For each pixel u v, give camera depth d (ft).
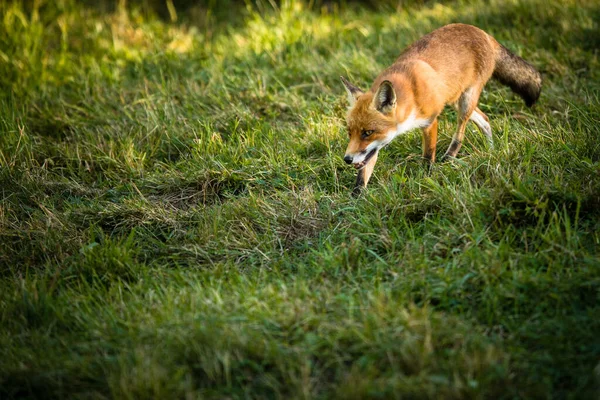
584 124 40.65
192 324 27.71
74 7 71.97
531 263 30.09
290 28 63.57
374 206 36.22
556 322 26.43
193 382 25.41
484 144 40.91
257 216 37.42
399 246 33.27
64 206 40.88
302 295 29.68
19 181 42.37
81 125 50.29
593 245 30.58
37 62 58.65
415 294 29.50
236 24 73.00
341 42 59.88
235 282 31.73
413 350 25.22
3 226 37.96
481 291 29.19
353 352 26.12
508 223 32.83
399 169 40.11
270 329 27.55
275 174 41.39
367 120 36.70
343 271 31.73
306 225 36.63
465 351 25.46
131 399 24.23
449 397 23.38
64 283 33.50
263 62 57.11
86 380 26.16
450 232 32.45
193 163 43.37
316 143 43.57
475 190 34.78
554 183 33.83
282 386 24.97
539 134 39.81
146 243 36.58
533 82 43.57
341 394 23.75
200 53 61.00
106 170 44.91
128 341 27.63
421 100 38.14
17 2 70.13
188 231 37.04
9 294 31.94
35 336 28.55
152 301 30.60
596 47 53.52
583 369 24.22
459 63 40.37
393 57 55.36
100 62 59.72
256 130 45.42
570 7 58.85
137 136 47.52
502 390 23.91
